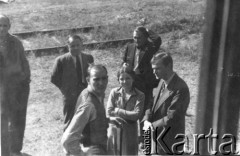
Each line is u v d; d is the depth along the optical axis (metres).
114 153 3.72
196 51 8.62
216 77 1.57
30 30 9.88
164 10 10.77
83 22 10.38
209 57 1.56
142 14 10.73
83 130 3.07
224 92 1.57
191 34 9.54
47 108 6.54
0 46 4.00
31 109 6.48
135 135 3.89
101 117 3.08
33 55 8.67
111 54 8.77
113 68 8.20
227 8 1.50
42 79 7.73
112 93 4.07
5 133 2.62
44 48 8.78
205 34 1.58
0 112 2.62
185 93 3.55
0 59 3.67
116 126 3.79
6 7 11.78
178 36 9.46
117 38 9.48
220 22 1.51
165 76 3.61
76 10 11.26
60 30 9.72
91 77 3.08
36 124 5.93
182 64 8.23
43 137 5.52
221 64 1.55
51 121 6.07
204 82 1.60
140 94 4.00
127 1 11.95
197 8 10.66
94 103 3.04
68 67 4.79
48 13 10.97
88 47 9.02
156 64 3.58
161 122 3.62
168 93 3.62
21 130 4.38
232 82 1.55
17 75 4.15
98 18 10.58
